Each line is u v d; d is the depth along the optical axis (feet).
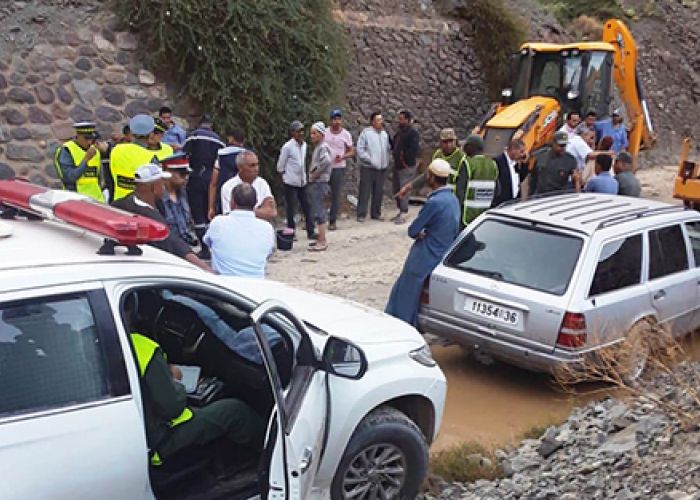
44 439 10.11
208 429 12.92
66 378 10.48
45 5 41.19
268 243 19.80
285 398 12.31
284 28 44.98
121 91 41.98
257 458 13.53
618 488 15.49
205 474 13.06
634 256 23.73
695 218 26.55
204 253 35.45
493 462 18.61
